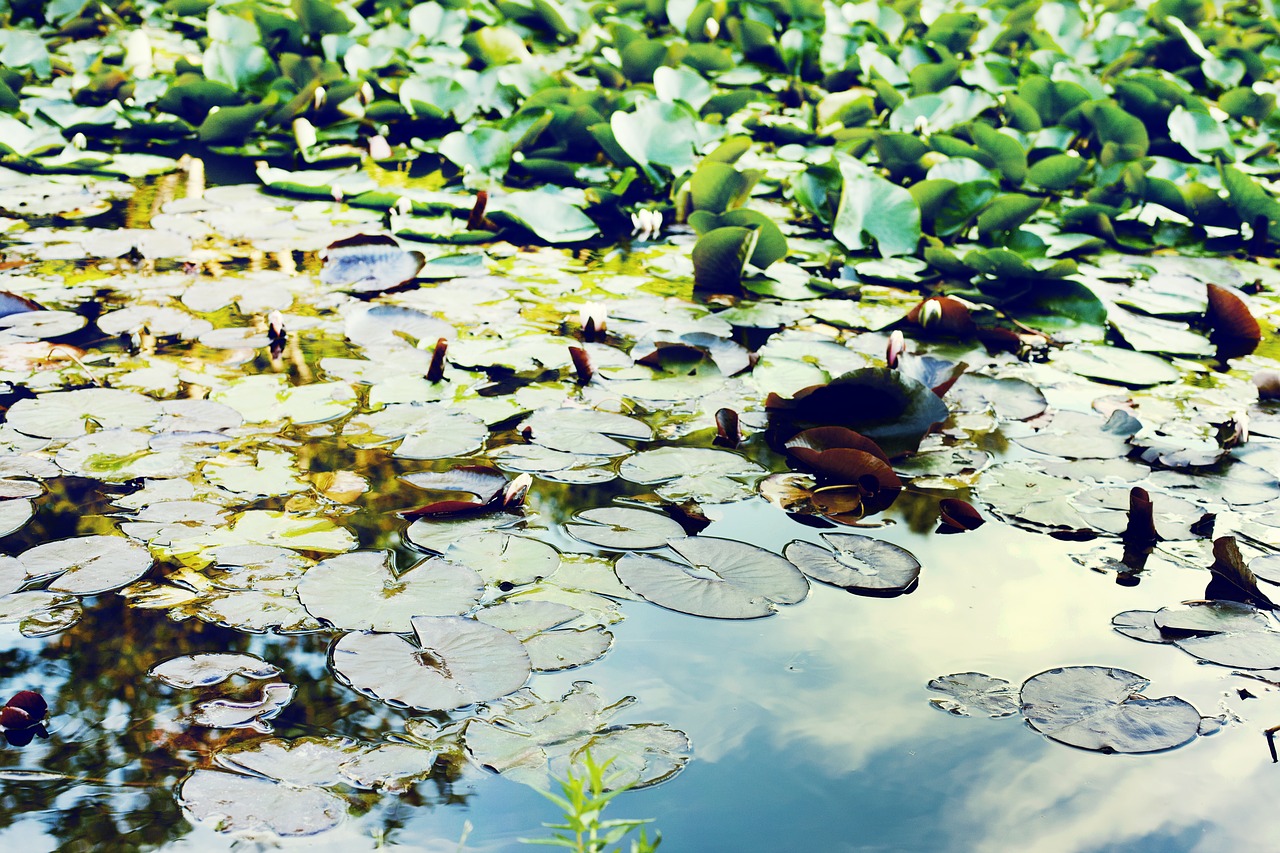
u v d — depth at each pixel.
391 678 1.59
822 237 4.15
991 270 3.57
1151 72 6.59
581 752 1.47
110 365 2.64
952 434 2.59
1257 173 5.17
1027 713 1.61
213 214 3.94
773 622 1.81
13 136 4.48
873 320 3.29
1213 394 2.89
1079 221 4.22
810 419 2.60
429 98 5.21
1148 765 1.52
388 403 2.54
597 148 4.89
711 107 5.59
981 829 1.40
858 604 1.88
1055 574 2.00
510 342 2.95
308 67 5.20
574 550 1.98
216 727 1.49
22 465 2.14
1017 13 7.18
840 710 1.60
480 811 1.37
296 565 1.88
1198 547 2.11
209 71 5.25
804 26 7.07
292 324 2.98
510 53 6.13
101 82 5.14
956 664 1.73
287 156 4.80
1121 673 1.71
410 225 3.90
